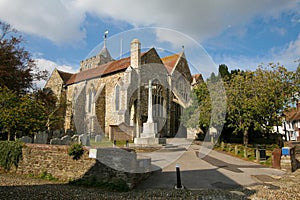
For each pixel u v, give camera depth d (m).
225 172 8.98
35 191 6.23
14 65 19.89
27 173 8.45
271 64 17.16
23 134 12.76
